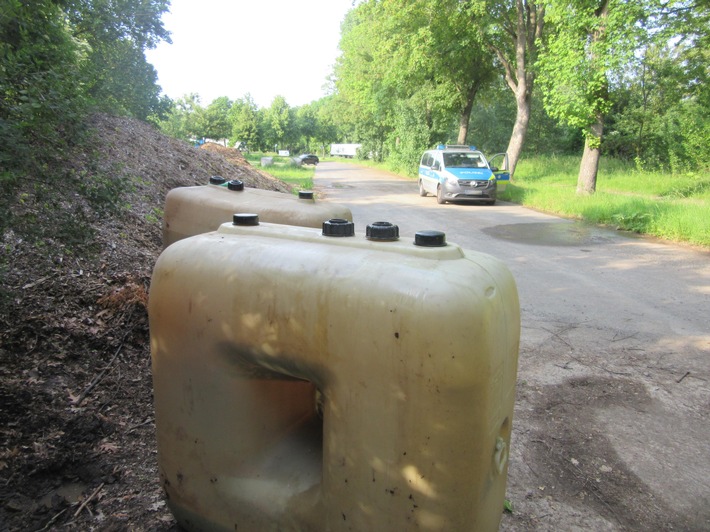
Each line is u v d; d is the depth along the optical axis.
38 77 3.21
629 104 25.45
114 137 9.43
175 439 2.17
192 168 10.57
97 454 2.90
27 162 3.10
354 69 38.03
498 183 18.44
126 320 4.30
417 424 1.66
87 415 3.21
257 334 1.90
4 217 3.15
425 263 1.77
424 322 1.60
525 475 3.02
